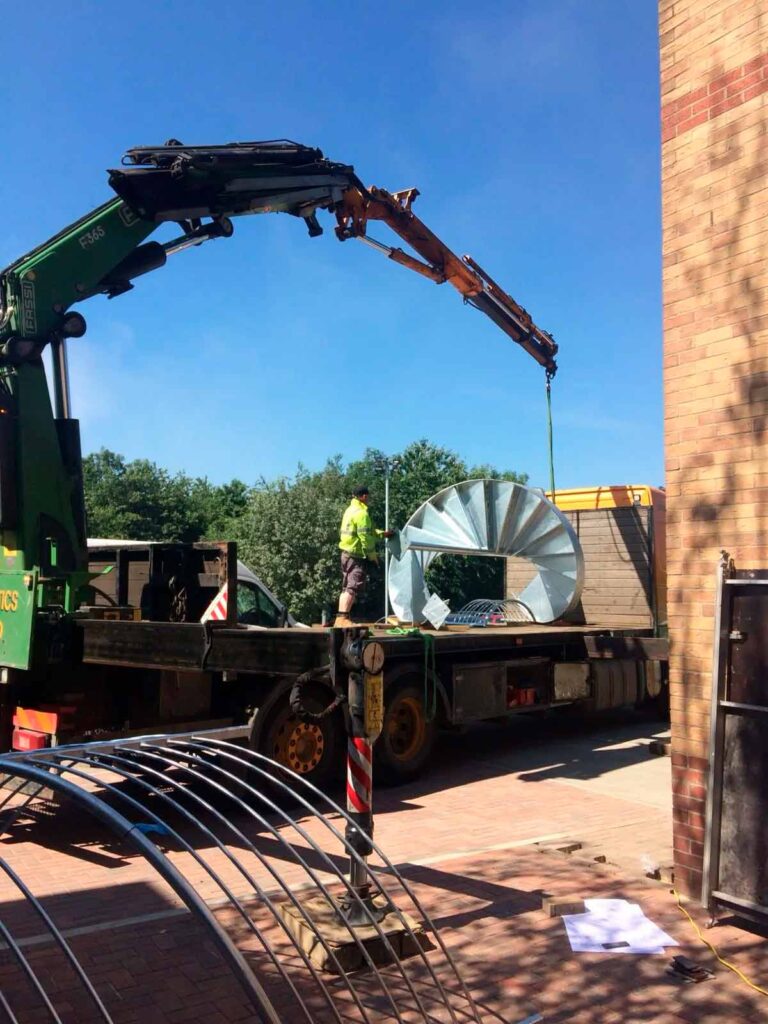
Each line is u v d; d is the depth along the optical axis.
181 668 7.54
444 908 5.10
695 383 5.32
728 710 4.94
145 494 56.09
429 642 9.07
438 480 50.09
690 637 5.29
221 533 50.47
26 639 7.39
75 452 8.11
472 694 9.62
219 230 8.95
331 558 37.53
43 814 7.70
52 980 4.22
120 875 6.02
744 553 4.99
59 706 7.79
